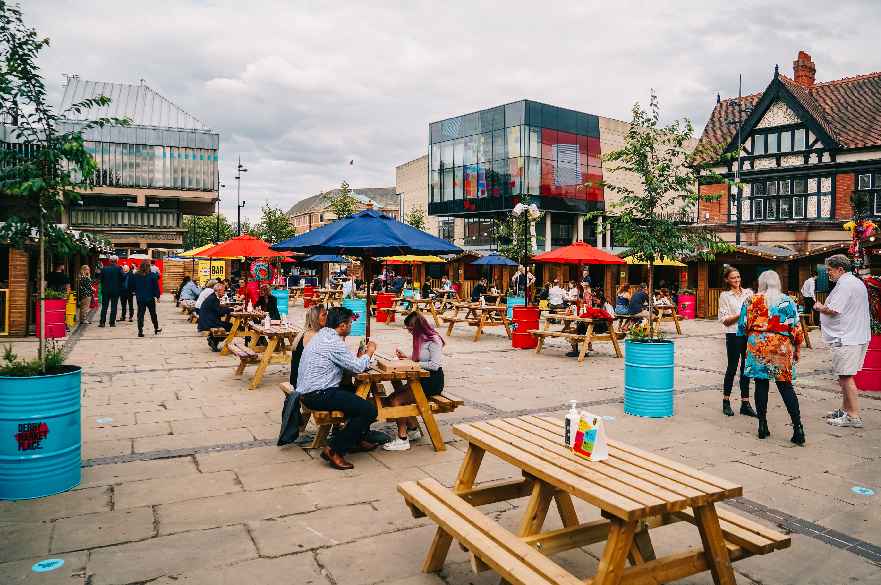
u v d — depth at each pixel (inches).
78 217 1998.0
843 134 1165.1
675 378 397.7
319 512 168.4
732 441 245.1
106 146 2016.5
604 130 1744.6
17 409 171.8
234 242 615.5
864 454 228.5
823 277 724.0
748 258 903.1
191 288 719.1
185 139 2097.7
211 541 149.3
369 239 282.5
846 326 269.6
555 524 162.1
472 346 555.8
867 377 356.2
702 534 111.3
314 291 1079.0
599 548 148.2
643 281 1201.4
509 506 175.3
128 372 389.1
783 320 245.1
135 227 2062.0
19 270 557.0
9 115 192.1
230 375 382.3
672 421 278.4
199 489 184.7
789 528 162.1
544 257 525.7
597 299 613.0
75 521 159.5
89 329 643.5
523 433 146.9
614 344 483.2
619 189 339.6
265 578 131.6
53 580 129.0
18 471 172.7
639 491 107.4
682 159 333.4
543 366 439.2
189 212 2236.7
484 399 322.3
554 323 790.5
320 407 205.5
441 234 2000.5
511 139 1615.4
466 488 147.2
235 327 471.8
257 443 234.7
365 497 179.9
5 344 503.2
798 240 1161.4
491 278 1376.7
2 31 187.2
